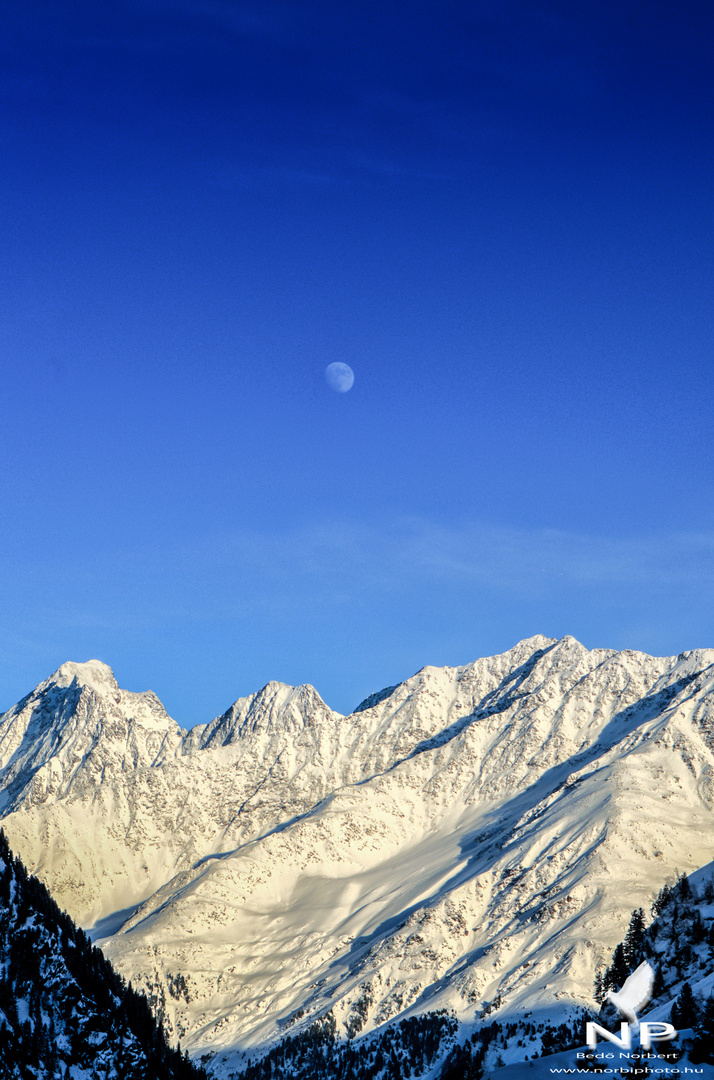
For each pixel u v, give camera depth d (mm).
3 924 190125
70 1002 185625
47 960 189125
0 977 181875
